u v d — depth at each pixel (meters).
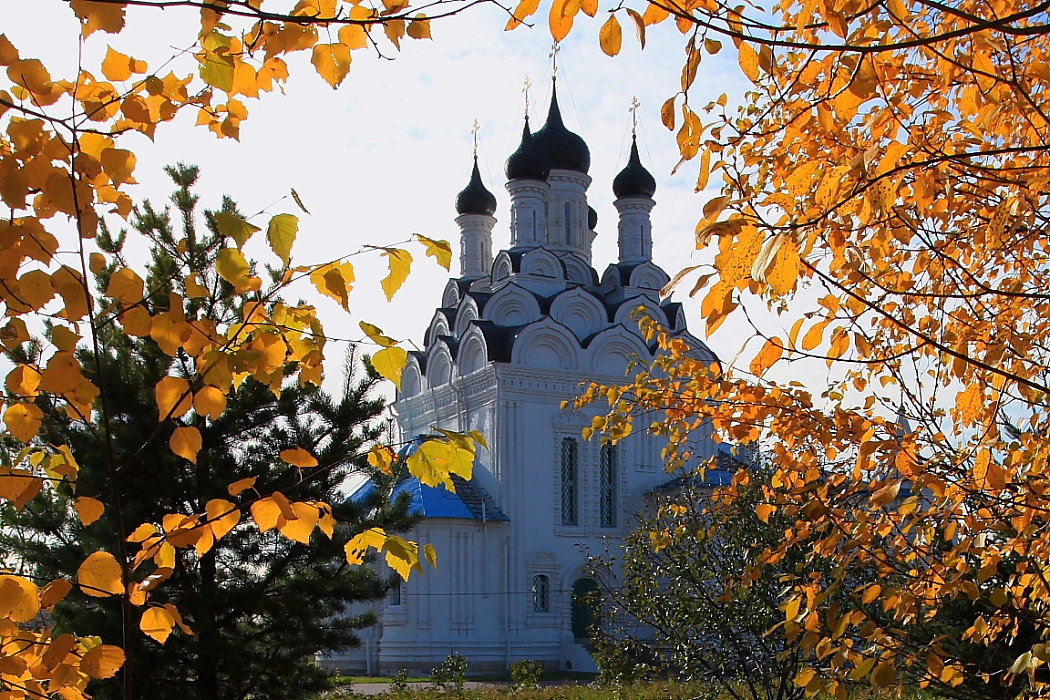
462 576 37.59
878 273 4.66
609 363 41.69
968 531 4.73
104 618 11.97
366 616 15.19
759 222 3.34
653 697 21.12
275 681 14.02
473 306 42.94
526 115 45.81
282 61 3.27
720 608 13.59
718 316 3.32
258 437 13.56
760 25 3.06
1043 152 4.07
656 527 14.84
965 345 4.61
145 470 12.40
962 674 4.52
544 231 45.50
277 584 14.16
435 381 44.25
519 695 26.17
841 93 3.61
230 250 2.96
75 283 2.85
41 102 2.92
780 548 5.01
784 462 4.91
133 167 2.95
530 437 39.81
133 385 12.20
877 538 4.73
